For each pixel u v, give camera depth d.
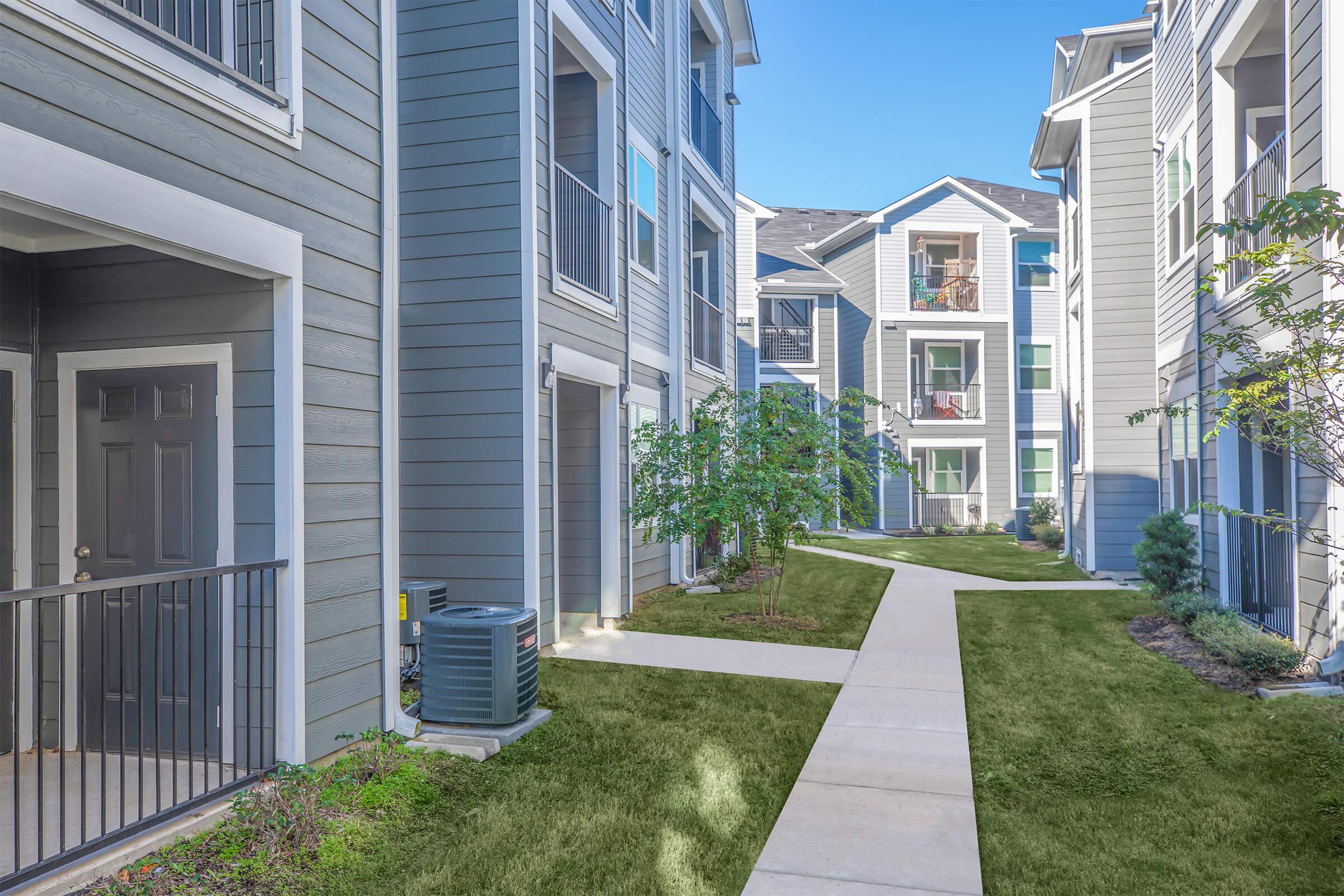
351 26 4.83
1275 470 8.24
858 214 29.72
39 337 4.73
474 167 7.10
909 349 23.20
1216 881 3.48
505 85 7.05
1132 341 12.70
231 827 3.68
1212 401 8.68
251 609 4.27
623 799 4.29
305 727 4.33
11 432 4.61
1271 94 8.40
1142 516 12.69
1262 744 5.02
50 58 3.18
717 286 14.10
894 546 18.53
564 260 7.93
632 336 9.74
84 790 3.29
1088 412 12.87
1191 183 10.00
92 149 3.33
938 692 6.28
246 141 4.07
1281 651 6.30
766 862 3.65
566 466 9.06
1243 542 7.97
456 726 5.19
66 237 4.47
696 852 3.73
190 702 3.70
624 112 9.49
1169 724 5.46
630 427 9.62
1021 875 3.54
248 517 4.37
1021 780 4.60
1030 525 19.78
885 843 3.84
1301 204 4.45
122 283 4.60
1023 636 8.32
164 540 4.52
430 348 7.18
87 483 4.64
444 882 3.42
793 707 5.87
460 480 7.11
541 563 7.20
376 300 5.02
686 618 9.05
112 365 4.60
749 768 4.73
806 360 24.44
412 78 7.24
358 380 4.83
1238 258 5.45
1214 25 8.59
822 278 24.06
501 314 7.04
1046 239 24.03
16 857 3.06
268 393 4.36
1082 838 3.89
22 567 4.61
